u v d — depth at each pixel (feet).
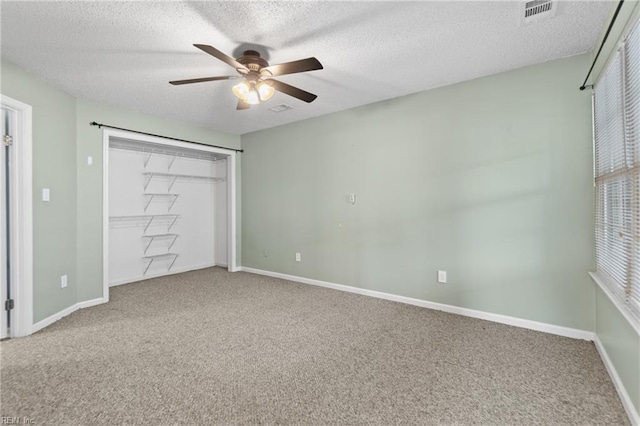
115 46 7.75
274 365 7.12
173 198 17.38
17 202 8.77
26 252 8.85
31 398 5.90
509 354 7.56
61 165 10.34
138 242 15.88
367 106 12.38
